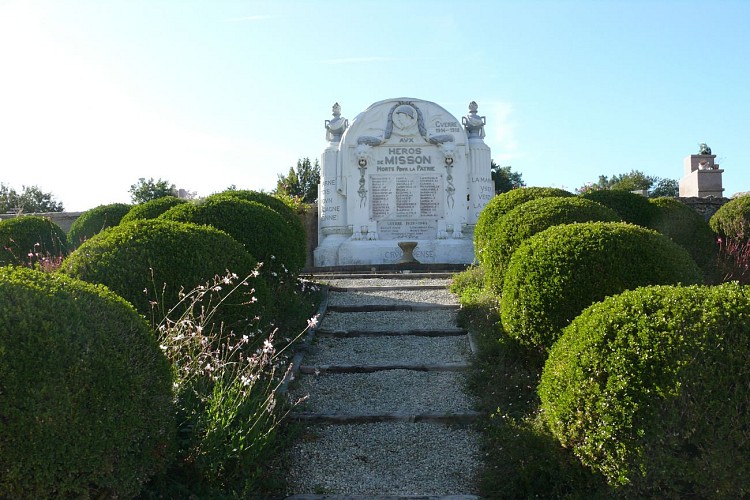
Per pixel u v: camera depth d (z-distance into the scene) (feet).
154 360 12.34
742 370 11.44
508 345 20.58
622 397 11.98
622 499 11.99
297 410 18.42
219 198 30.99
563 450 13.57
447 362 22.30
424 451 16.31
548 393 13.94
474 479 14.73
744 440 11.23
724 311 12.05
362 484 14.67
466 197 53.88
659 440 11.50
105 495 11.30
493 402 18.20
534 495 13.20
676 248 19.27
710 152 68.54
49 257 34.81
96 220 47.67
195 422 14.44
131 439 11.50
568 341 13.93
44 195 145.79
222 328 18.37
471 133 56.39
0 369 10.05
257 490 13.96
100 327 11.46
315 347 24.34
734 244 38.55
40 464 10.19
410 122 53.78
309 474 15.16
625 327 12.65
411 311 29.53
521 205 27.07
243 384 15.49
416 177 53.88
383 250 52.08
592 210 25.93
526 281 19.06
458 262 51.72
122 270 18.30
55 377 10.40
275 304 25.85
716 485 11.28
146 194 112.16
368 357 23.25
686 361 11.55
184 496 13.02
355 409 18.67
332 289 34.73
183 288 18.57
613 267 17.97
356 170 53.67
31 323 10.62
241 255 20.83
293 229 33.83
